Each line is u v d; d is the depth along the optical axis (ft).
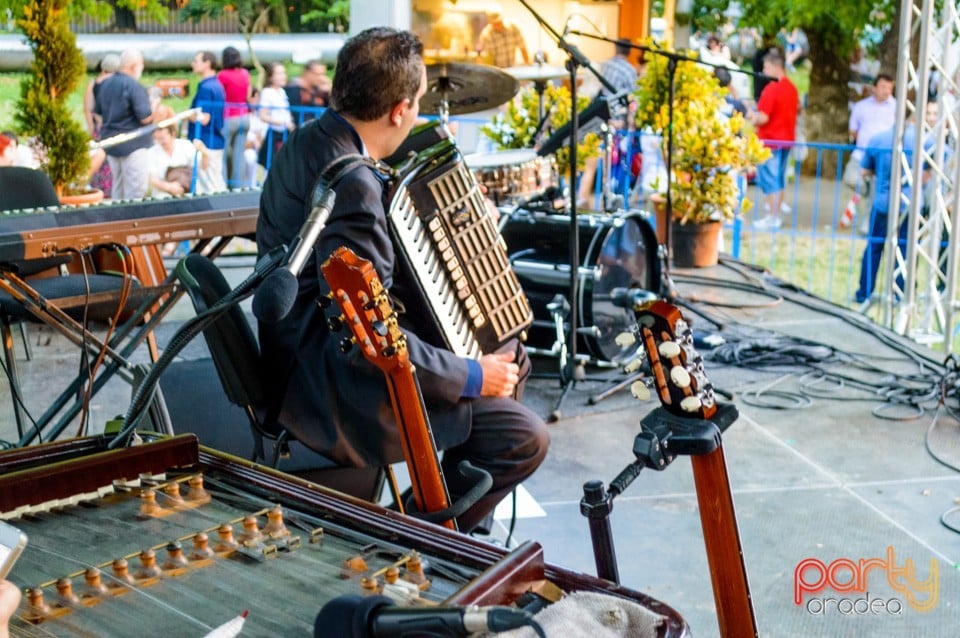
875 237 24.82
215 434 9.62
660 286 17.60
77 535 4.61
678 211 22.18
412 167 7.87
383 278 7.56
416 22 26.89
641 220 16.87
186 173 26.43
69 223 10.43
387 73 7.83
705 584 10.36
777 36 40.29
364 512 4.75
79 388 10.96
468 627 3.16
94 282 12.17
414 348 7.69
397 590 4.06
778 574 10.54
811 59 39.68
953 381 15.58
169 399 10.16
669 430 5.50
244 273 20.57
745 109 30.55
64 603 4.04
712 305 19.88
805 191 36.14
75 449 5.32
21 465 5.13
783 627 9.59
